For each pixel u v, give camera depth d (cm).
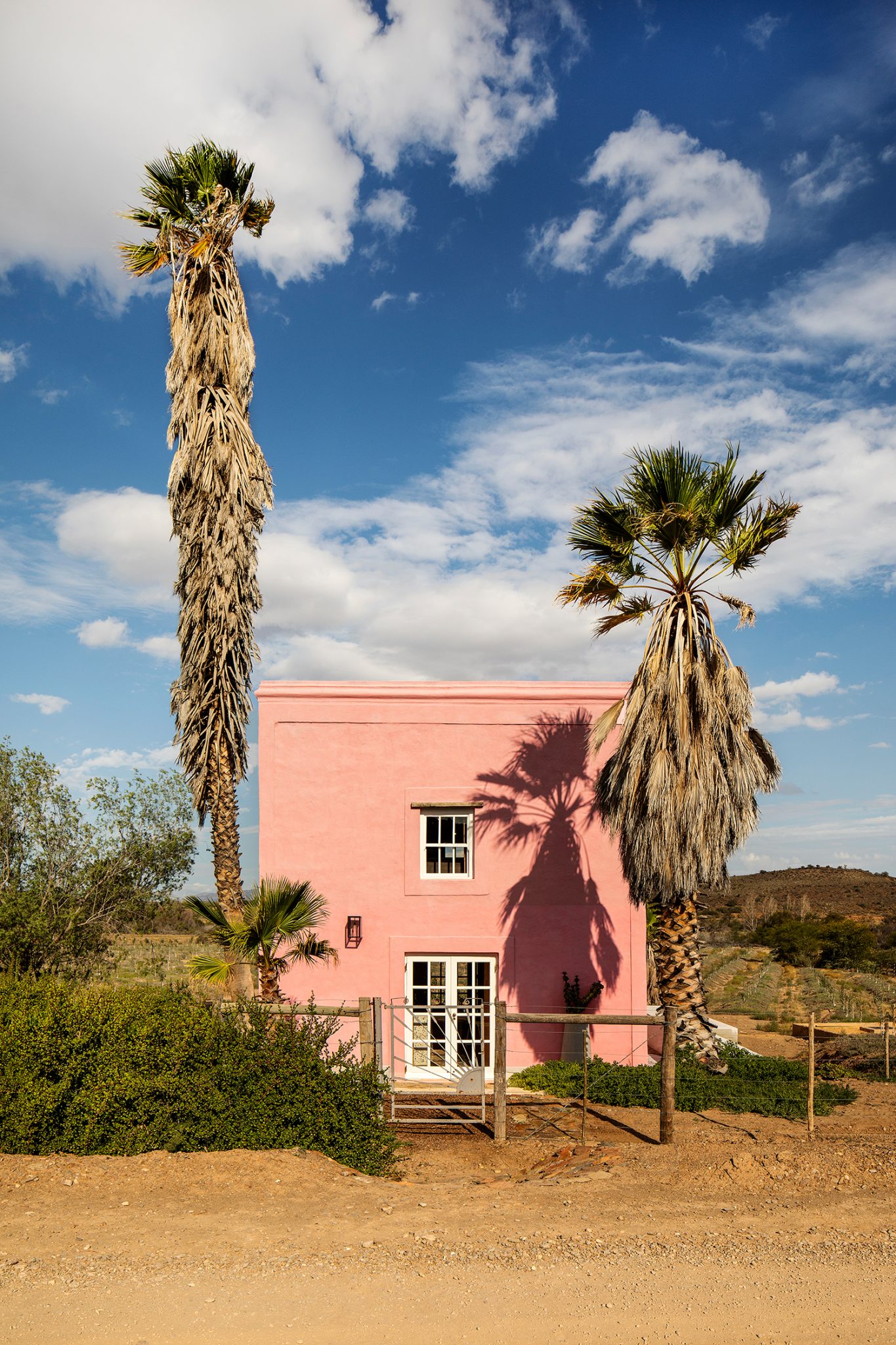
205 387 1340
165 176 1402
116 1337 539
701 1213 786
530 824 1559
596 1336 554
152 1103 904
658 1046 1662
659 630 1373
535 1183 892
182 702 1295
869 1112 1230
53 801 1745
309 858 1548
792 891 8469
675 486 1388
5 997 994
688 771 1333
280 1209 760
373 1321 568
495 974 1539
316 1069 966
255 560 1345
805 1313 584
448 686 1582
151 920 1788
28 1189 774
